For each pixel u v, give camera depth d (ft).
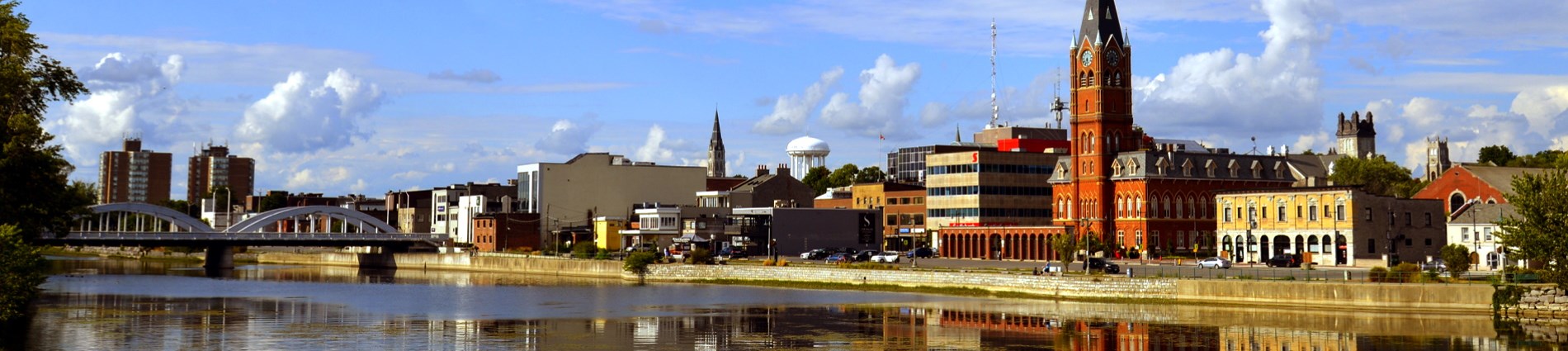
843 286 546.26
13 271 322.34
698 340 341.41
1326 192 583.17
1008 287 482.69
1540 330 346.74
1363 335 339.36
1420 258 588.91
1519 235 376.48
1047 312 409.28
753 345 330.75
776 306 445.37
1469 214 551.18
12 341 329.52
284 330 361.30
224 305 452.35
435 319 398.62
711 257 649.61
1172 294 434.71
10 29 327.06
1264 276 450.30
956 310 422.00
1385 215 581.53
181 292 529.04
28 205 342.03
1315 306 404.77
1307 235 591.37
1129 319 385.91
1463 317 374.84
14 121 326.03
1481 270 493.77
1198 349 319.47
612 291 541.75
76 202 431.02
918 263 647.97
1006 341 336.08
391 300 483.51
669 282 626.64
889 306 438.40
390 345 329.11
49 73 345.51
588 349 324.39
